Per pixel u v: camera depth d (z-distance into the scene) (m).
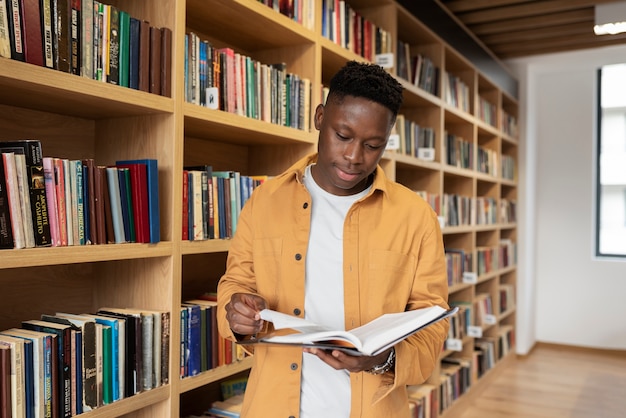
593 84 5.81
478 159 4.68
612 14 4.04
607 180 5.93
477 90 4.76
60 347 1.38
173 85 1.70
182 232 1.75
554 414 3.99
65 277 1.76
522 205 5.72
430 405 3.38
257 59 2.51
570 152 5.91
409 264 1.21
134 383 1.57
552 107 6.00
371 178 1.26
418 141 3.48
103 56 1.50
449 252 4.11
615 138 5.89
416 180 3.75
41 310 1.68
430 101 3.51
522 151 5.75
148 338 1.62
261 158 2.53
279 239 1.23
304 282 1.19
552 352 5.82
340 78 1.13
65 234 1.39
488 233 5.12
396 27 3.13
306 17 2.33
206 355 1.84
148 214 1.61
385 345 0.93
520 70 5.75
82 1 1.43
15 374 1.27
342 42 2.61
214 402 2.29
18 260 1.26
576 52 5.28
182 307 1.79
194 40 1.79
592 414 3.98
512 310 5.50
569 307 5.89
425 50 3.72
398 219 1.21
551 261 5.98
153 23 1.73
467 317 4.20
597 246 5.98
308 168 1.30
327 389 1.17
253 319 1.09
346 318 1.17
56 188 1.38
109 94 1.47
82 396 1.43
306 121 2.35
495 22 4.61
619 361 5.45
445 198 3.84
